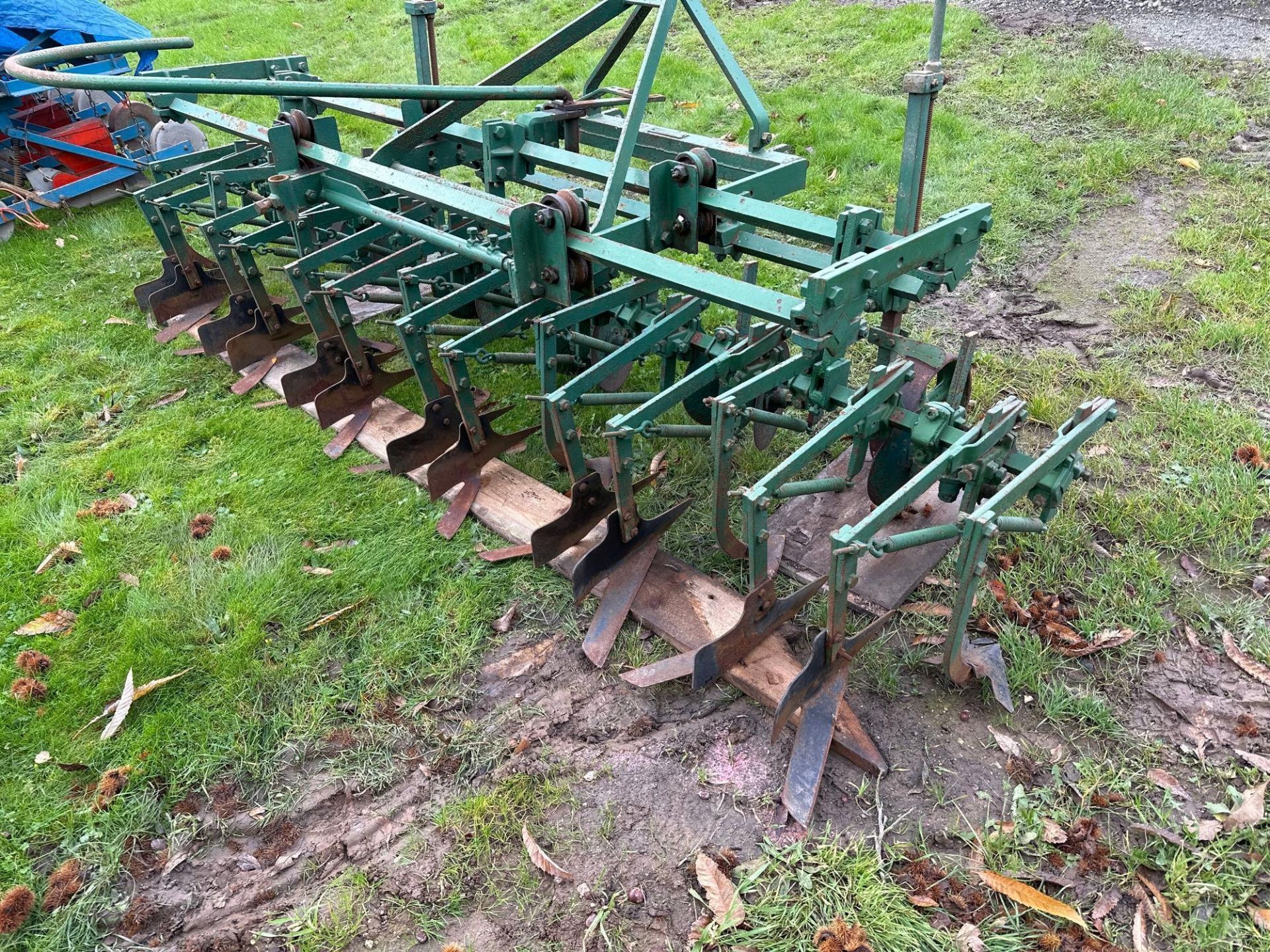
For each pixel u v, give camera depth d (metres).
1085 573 3.44
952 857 2.58
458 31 10.63
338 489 4.21
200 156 5.66
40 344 5.45
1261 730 2.86
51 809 2.89
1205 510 3.62
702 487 4.03
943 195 6.21
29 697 3.25
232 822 2.86
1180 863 2.48
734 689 3.14
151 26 11.76
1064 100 7.39
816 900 2.49
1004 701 2.95
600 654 3.27
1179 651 3.15
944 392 3.54
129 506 4.19
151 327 5.63
